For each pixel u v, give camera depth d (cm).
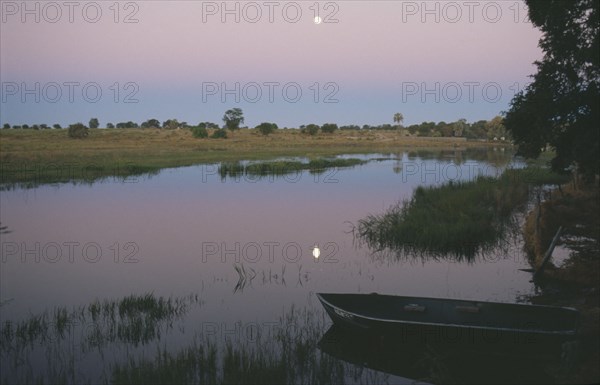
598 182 2516
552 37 1535
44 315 1258
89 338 1120
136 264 1727
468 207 2205
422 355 1014
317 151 7719
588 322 1094
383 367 985
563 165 1617
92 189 3534
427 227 1889
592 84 1502
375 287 1462
